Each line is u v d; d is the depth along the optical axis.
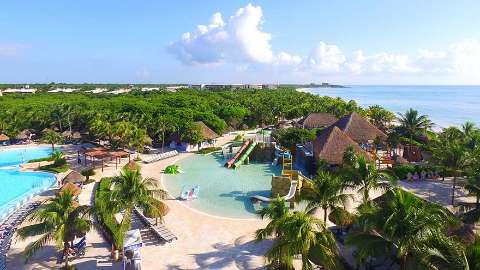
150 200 32.28
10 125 87.75
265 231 26.38
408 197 21.70
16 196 49.34
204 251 31.23
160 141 85.06
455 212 38.53
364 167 31.16
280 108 123.56
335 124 74.62
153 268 28.27
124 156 64.44
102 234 34.84
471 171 39.66
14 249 31.70
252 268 28.31
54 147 82.31
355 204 39.19
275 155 71.88
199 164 68.19
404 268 21.08
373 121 105.62
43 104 113.00
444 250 18.41
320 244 22.98
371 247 21.73
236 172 62.44
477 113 190.62
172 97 134.25
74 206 31.47
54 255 30.58
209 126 91.94
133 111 99.94
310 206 29.67
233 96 167.38
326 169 51.59
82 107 111.19
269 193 49.66
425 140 79.06
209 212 41.56
